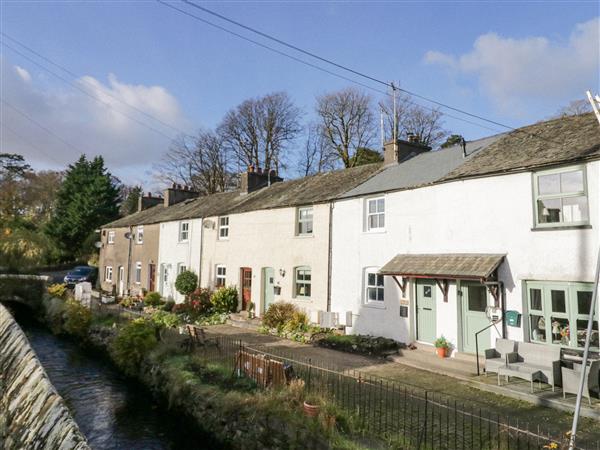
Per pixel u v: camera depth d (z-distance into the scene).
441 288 12.27
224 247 22.47
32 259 26.62
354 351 13.24
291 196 19.70
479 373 10.38
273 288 19.19
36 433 6.16
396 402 8.47
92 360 15.89
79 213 46.97
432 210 12.94
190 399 9.67
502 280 10.96
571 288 9.70
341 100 38.66
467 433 6.89
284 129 40.94
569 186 9.98
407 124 37.53
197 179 43.91
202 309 21.34
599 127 11.08
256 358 9.70
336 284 16.02
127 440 9.18
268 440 7.34
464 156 14.10
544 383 9.41
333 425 6.70
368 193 15.04
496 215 11.30
